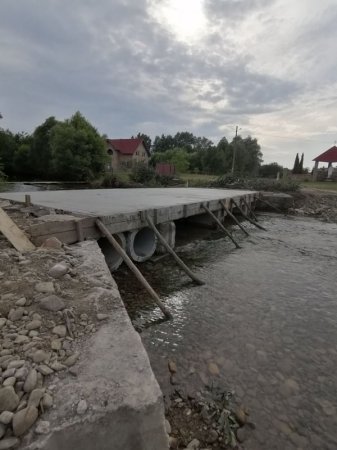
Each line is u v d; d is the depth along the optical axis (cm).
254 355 361
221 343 385
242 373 327
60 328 228
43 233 446
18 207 636
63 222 473
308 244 966
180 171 5072
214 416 264
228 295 542
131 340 220
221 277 637
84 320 244
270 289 578
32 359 189
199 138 9406
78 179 3641
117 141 5381
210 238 1015
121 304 275
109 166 4194
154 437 168
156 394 168
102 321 245
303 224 1338
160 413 167
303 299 536
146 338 391
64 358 196
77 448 151
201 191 1537
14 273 314
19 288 280
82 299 278
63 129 3528
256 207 1745
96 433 153
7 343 203
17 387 166
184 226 1195
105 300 279
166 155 5716
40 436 141
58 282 308
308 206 1672
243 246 921
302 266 734
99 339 220
